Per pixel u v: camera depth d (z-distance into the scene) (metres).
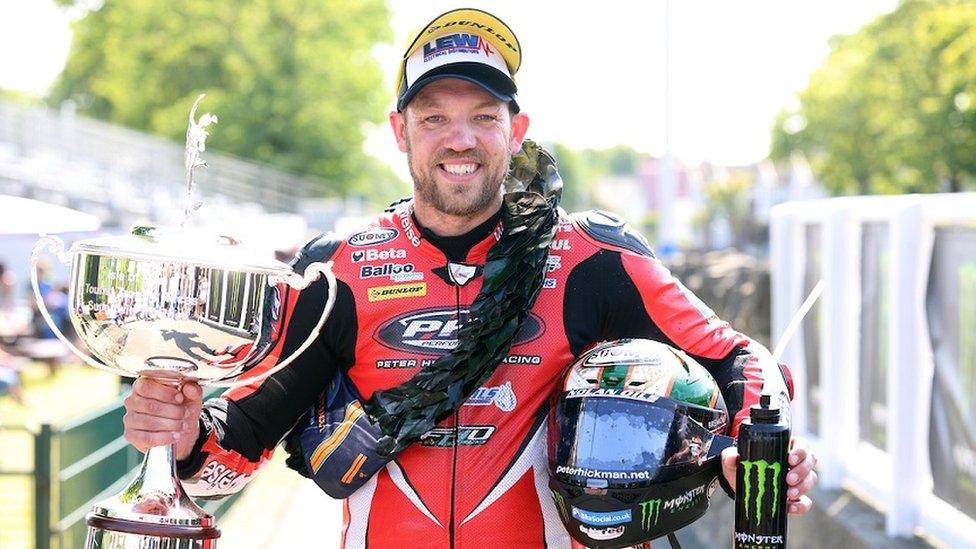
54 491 5.40
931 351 5.16
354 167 36.06
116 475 6.42
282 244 11.01
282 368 2.65
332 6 35.12
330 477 2.59
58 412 13.52
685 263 16.69
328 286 2.61
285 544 7.30
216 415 2.61
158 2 35.00
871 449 6.20
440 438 2.55
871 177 34.28
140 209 23.52
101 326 2.35
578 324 2.63
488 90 2.53
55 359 17.30
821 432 6.79
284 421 2.67
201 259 2.33
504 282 2.56
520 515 2.55
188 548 2.40
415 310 2.63
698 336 2.66
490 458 2.55
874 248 6.18
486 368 2.52
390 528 2.57
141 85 35.19
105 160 25.98
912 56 29.31
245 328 2.38
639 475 2.37
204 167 2.56
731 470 2.39
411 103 2.58
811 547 6.41
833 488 6.53
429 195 2.59
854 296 6.52
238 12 34.81
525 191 2.66
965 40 25.09
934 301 5.11
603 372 2.45
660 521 2.41
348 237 2.73
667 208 22.73
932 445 5.15
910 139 28.50
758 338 10.14
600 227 2.73
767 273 10.32
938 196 5.16
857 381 6.46
